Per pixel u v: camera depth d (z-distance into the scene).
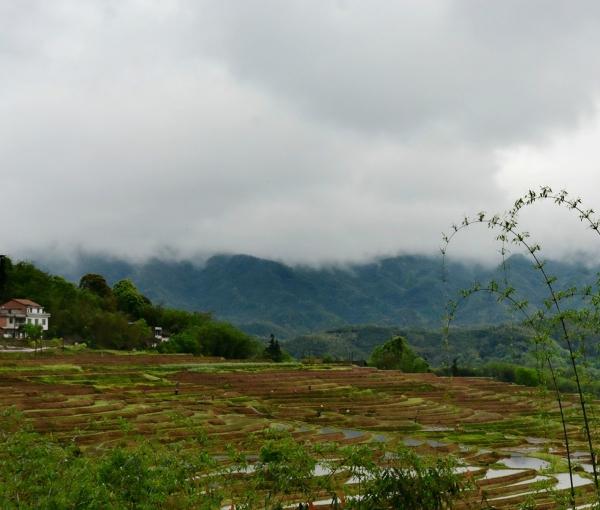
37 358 158.00
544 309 18.72
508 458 86.25
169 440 74.50
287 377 172.25
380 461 20.58
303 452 21.92
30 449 26.12
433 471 19.55
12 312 195.38
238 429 92.81
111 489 22.17
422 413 132.00
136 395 122.44
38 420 85.12
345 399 145.00
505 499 58.12
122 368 158.25
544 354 18.66
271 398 140.75
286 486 21.47
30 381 127.00
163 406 108.25
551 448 95.69
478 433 111.31
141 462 23.03
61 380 134.12
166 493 22.64
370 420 118.81
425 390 167.75
